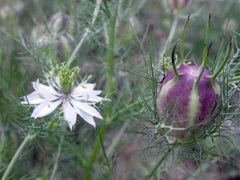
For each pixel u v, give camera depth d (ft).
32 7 0.97
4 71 0.80
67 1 0.75
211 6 0.89
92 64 0.73
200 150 0.47
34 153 0.74
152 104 0.54
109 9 0.68
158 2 0.99
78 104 0.50
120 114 0.71
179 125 0.44
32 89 0.65
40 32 0.74
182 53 0.44
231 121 0.49
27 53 0.72
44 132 0.54
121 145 0.74
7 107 0.71
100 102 0.52
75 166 0.75
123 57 0.77
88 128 0.73
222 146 0.60
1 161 0.66
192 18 0.83
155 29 0.95
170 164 0.59
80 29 0.74
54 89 0.52
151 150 0.53
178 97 0.43
